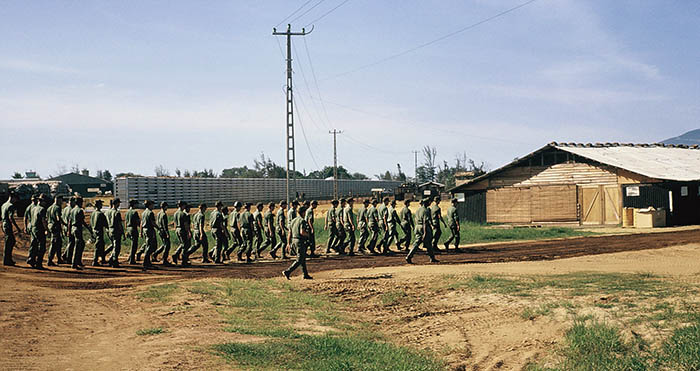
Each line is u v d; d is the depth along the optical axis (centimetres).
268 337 863
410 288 1366
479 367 797
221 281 1438
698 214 3612
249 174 12306
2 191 4228
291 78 3703
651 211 3266
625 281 1298
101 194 8700
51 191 5566
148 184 6256
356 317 1101
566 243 2448
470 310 1138
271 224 2122
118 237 1797
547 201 3831
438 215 2169
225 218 2014
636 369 723
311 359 752
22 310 977
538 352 852
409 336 975
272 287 1373
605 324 918
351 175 14825
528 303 1143
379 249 2220
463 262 1812
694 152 4869
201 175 11062
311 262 1942
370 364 748
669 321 899
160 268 1792
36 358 656
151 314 1021
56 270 1639
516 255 1992
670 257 1786
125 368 630
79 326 880
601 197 3641
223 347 760
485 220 4081
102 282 1430
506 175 4028
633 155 4022
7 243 1684
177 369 640
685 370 706
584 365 755
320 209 6456
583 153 3738
